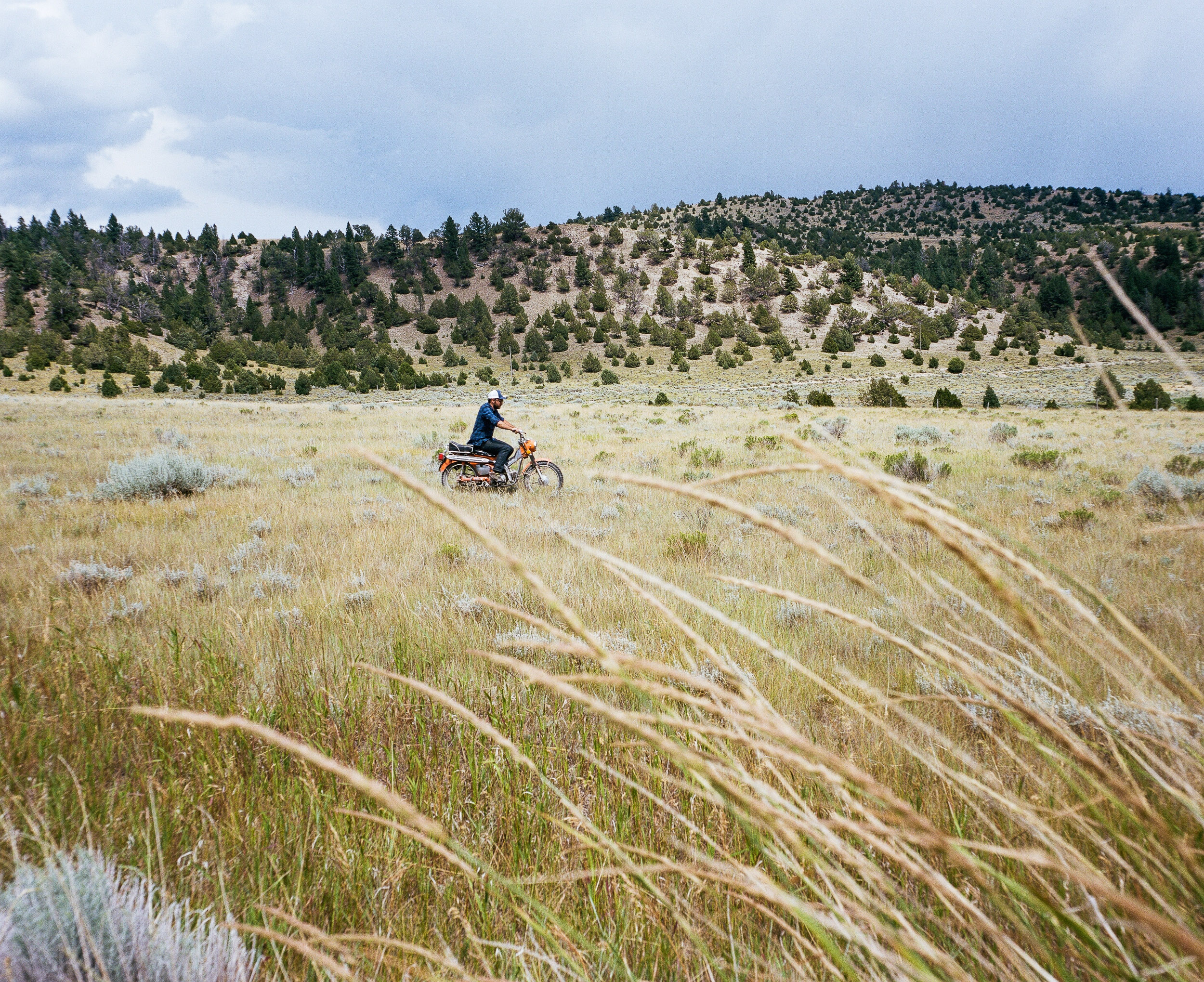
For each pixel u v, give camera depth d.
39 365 101.69
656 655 3.96
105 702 3.30
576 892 2.18
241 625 4.45
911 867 1.24
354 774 1.11
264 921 2.08
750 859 2.12
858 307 177.38
